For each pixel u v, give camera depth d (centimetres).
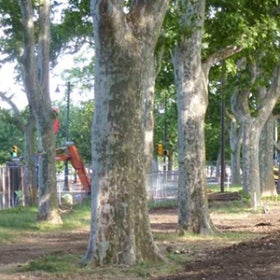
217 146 6438
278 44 2291
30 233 2017
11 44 2914
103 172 1141
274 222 2247
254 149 2973
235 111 3106
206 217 1797
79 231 2092
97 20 1123
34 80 2238
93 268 1119
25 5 2209
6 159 6075
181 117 1803
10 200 3206
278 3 2058
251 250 1331
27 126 3147
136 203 1153
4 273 1159
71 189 4122
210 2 1905
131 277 1053
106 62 1137
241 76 2789
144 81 1169
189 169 1791
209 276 1031
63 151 3666
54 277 1078
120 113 1139
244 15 1956
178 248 1480
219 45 1905
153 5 1159
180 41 1780
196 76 1792
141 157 1163
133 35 1144
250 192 2955
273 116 3766
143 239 1159
